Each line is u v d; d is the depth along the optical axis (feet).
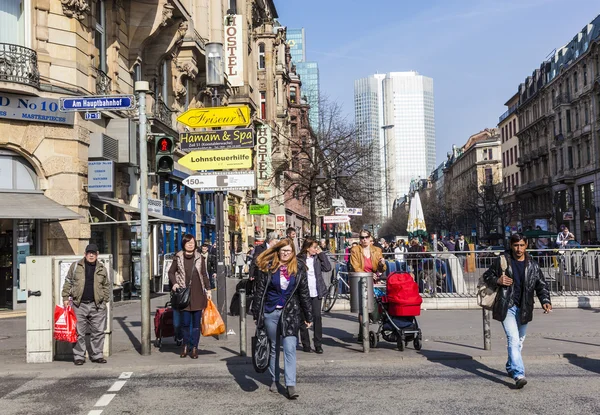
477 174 369.50
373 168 124.47
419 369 28.27
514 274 24.66
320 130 123.44
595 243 125.49
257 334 23.80
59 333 30.14
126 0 70.08
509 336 24.53
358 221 208.33
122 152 64.13
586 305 51.65
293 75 216.33
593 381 25.23
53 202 54.34
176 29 77.41
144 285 33.12
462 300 51.85
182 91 87.81
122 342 37.32
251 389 24.91
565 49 223.92
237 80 104.58
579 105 195.62
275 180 156.25
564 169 208.13
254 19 147.43
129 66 71.56
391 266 52.31
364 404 22.21
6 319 50.67
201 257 32.30
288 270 23.57
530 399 22.49
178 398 23.67
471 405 21.79
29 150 54.13
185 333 31.96
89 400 23.57
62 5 56.34
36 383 26.73
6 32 53.67
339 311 52.21
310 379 26.58
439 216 319.27
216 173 38.37
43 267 31.37
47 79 54.90
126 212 69.62
